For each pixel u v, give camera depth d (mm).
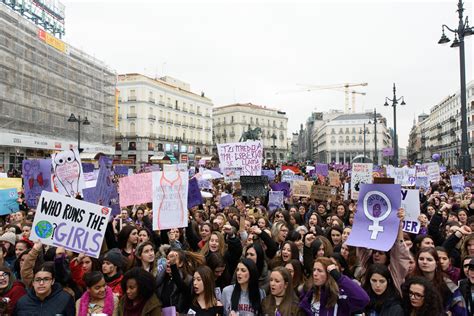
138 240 6273
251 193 11430
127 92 64312
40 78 36219
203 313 4527
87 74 45156
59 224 4938
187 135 74812
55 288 4352
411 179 15109
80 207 5008
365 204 5125
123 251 6066
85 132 44344
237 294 4754
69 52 41438
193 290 4707
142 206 10344
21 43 33312
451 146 82688
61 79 39844
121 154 63969
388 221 4891
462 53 15523
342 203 10680
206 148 80250
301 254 6551
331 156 129000
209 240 6211
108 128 51375
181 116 73375
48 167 8141
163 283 5039
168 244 6598
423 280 4035
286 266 5168
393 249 4855
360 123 125000
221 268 5406
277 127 106125
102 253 5922
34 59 35312
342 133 127562
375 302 4332
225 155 11945
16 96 32812
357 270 5293
